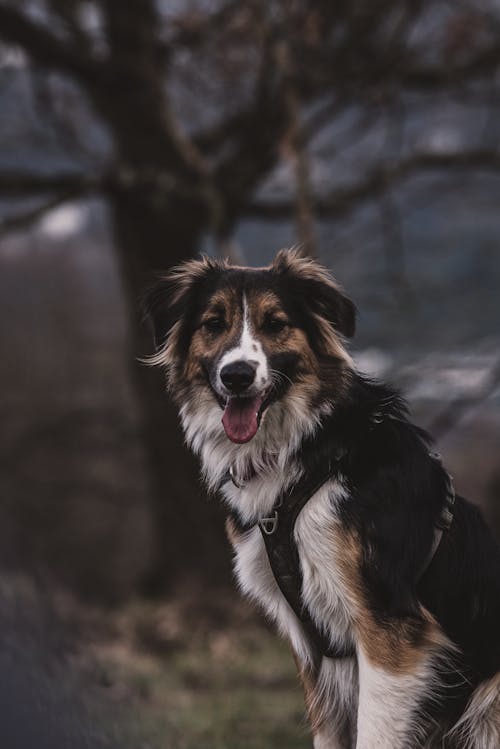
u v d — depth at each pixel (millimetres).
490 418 15055
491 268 14586
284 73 9234
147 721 5152
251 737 6219
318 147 11758
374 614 3367
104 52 11672
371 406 3609
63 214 21828
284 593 3578
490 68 11617
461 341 10992
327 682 3711
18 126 12516
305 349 3693
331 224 12570
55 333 26391
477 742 3533
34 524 18188
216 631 10484
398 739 3340
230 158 12086
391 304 11297
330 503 3453
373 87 10984
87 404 20000
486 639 3576
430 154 12828
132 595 13242
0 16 10438
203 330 3783
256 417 3512
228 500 3748
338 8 10250
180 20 10875
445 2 10727
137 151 11727
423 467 3564
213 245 12688
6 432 18625
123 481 19172
